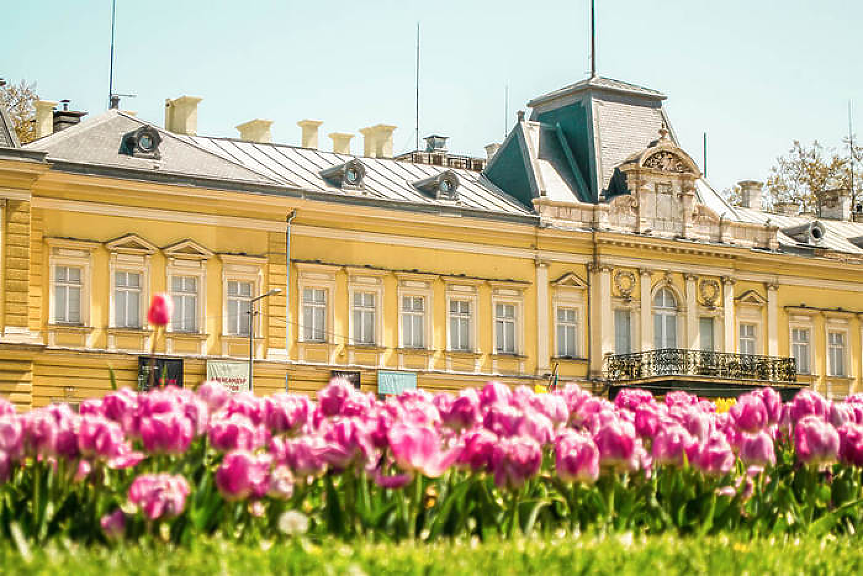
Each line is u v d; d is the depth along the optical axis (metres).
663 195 64.81
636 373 61.88
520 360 60.44
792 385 66.00
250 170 54.66
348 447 14.40
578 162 65.44
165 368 51.53
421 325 58.41
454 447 14.63
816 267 69.75
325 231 56.00
